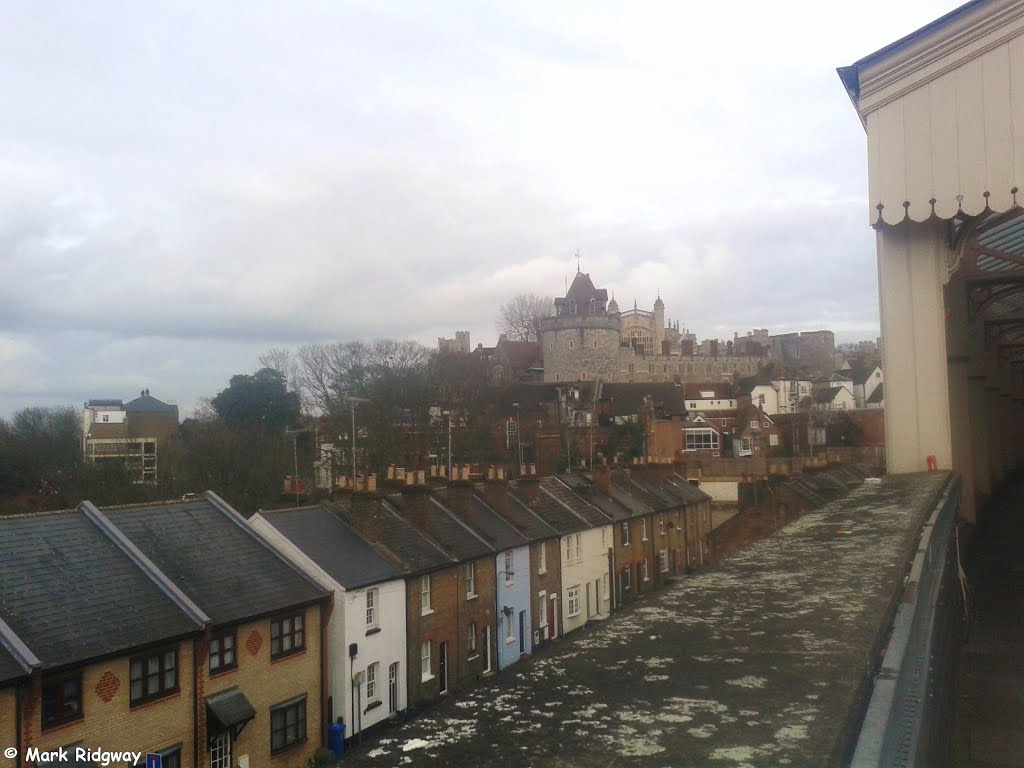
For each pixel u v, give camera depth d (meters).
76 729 15.19
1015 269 13.23
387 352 80.62
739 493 38.28
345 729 21.34
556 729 2.41
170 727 17.05
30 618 15.63
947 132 10.56
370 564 23.69
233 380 69.31
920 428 11.53
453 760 2.19
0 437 53.03
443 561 26.25
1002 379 22.78
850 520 6.68
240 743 18.72
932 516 6.91
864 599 3.93
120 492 48.44
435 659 25.55
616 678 2.88
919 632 4.39
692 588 4.38
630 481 46.34
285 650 20.33
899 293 11.66
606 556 37.97
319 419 69.12
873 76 11.10
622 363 115.50
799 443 74.62
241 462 53.69
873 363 113.38
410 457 57.88
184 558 20.25
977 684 8.54
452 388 80.44
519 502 35.59
